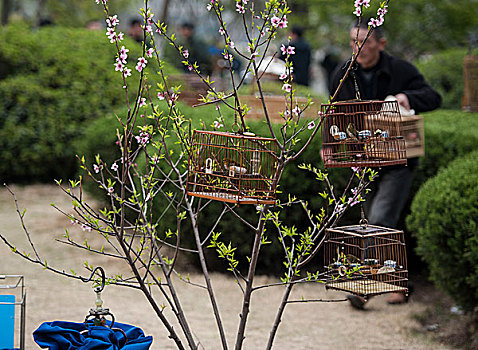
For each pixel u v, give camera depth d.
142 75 3.30
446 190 5.27
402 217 6.89
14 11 21.86
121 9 21.62
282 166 3.27
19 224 8.44
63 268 6.75
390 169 5.91
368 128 4.34
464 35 16.06
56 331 2.92
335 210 3.61
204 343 5.00
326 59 17.20
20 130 11.05
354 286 4.07
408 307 5.98
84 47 11.95
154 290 6.23
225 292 6.25
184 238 6.69
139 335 3.13
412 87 5.95
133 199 3.40
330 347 5.01
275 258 6.78
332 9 15.84
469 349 5.02
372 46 5.79
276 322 3.56
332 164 3.72
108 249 7.44
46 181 11.29
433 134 6.98
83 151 9.12
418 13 15.82
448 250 5.15
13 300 3.02
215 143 3.47
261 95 3.29
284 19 3.19
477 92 9.84
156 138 6.98
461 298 5.27
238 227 6.53
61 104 11.27
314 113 7.20
